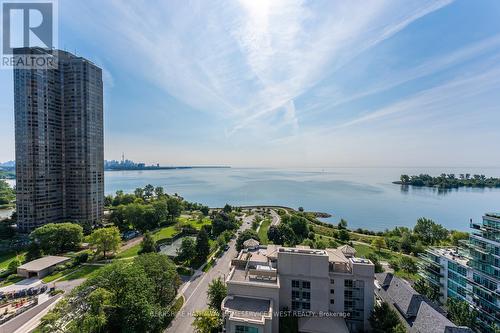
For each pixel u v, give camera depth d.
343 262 47.25
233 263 49.75
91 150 116.56
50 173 109.00
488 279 45.78
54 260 70.44
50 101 109.62
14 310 48.47
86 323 34.78
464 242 53.75
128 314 38.34
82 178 114.62
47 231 80.31
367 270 45.09
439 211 169.88
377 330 41.66
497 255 45.03
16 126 103.25
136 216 114.88
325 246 81.25
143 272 46.06
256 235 87.88
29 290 55.88
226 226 110.75
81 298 38.84
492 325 42.91
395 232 110.81
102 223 117.56
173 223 128.12
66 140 114.81
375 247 92.75
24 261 72.88
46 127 107.75
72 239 84.69
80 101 114.38
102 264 72.88
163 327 45.38
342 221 120.56
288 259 45.19
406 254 88.25
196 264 74.38
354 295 45.44
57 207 112.00
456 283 53.22
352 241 103.25
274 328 40.41
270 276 44.12
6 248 84.94
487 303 45.38
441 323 38.41
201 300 55.03
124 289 41.12
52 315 36.00
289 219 119.38
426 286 57.00
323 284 44.25
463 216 155.62
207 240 78.69
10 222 108.94
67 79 114.81
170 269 51.78
